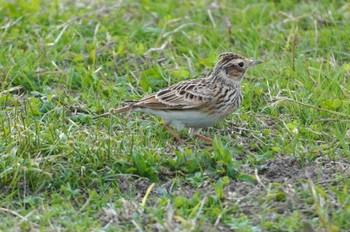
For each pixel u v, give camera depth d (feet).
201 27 62.03
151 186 39.24
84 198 39.75
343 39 59.00
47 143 43.60
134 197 39.86
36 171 40.45
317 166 42.19
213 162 42.29
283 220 36.83
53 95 50.31
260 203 38.60
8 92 50.49
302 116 48.60
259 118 48.44
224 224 36.99
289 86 51.85
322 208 37.29
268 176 41.57
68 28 60.59
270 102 50.29
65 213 37.99
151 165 42.14
